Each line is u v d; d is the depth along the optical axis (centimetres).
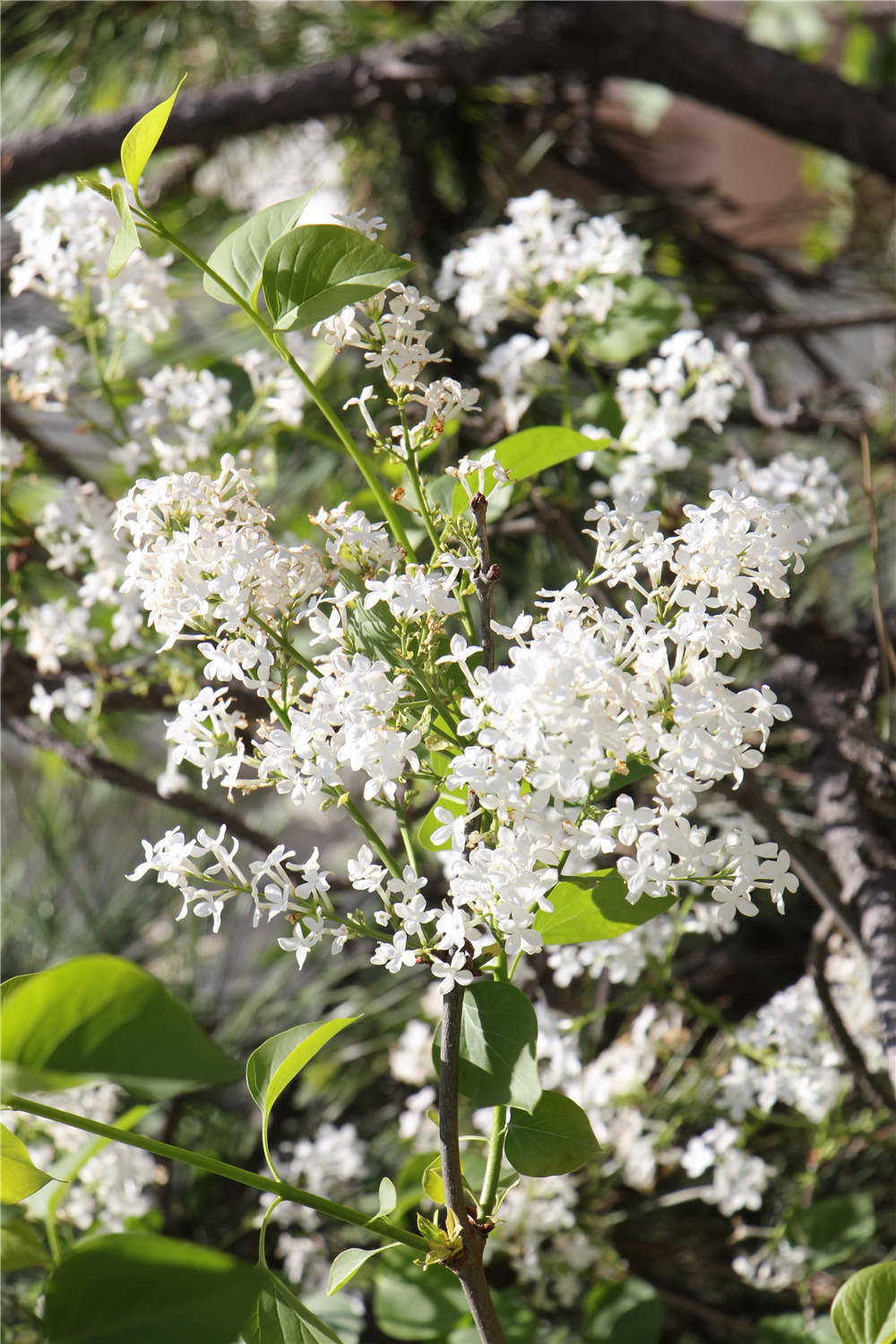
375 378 299
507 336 313
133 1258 167
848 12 510
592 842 175
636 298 213
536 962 235
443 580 180
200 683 212
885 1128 227
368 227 186
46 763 384
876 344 446
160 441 209
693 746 174
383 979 318
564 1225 215
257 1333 178
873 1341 181
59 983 166
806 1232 214
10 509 217
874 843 210
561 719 173
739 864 177
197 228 372
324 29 402
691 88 356
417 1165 205
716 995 295
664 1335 254
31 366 210
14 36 381
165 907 344
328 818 362
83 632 213
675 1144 255
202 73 400
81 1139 212
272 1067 182
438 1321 204
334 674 179
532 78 372
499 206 366
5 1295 231
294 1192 178
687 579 178
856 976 217
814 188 525
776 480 209
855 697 218
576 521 278
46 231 208
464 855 182
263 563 180
